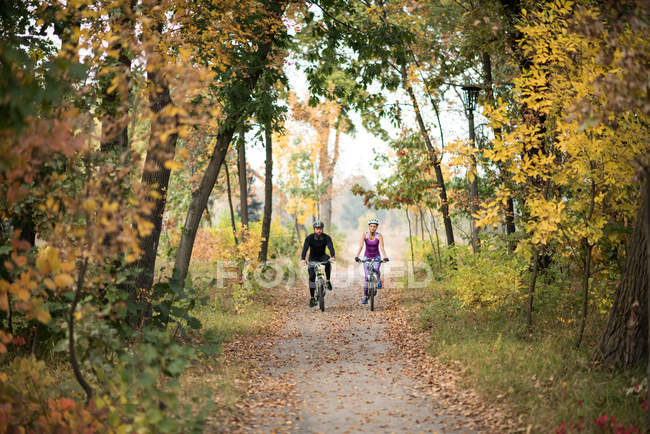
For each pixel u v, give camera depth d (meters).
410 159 18.41
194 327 8.48
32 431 4.92
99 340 5.35
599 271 9.12
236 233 16.53
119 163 5.95
